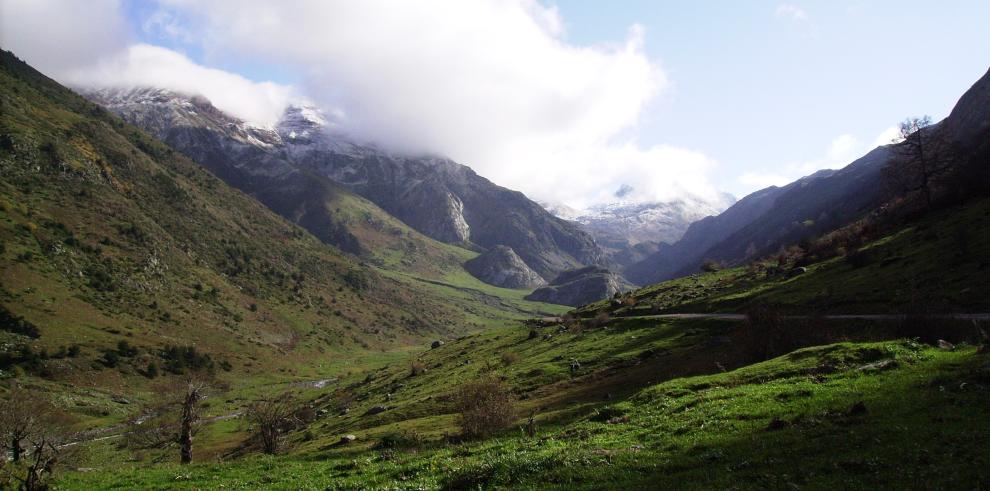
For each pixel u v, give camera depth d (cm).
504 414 4316
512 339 12575
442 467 2527
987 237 6919
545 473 2069
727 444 2081
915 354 3008
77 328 16175
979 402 2020
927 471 1456
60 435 7012
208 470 3288
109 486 2905
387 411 7762
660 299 11944
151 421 7625
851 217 18750
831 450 1773
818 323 5066
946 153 10938
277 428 5709
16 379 12588
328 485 2506
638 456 2116
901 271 7206
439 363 12331
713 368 5134
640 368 6588
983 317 4709
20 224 18888
